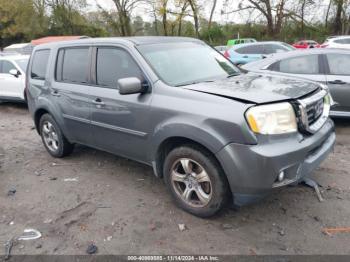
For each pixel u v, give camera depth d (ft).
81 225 11.81
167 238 10.88
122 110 13.20
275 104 10.27
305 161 10.66
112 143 14.38
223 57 15.79
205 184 11.54
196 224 11.52
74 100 15.43
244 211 12.09
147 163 13.26
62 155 17.98
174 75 12.87
